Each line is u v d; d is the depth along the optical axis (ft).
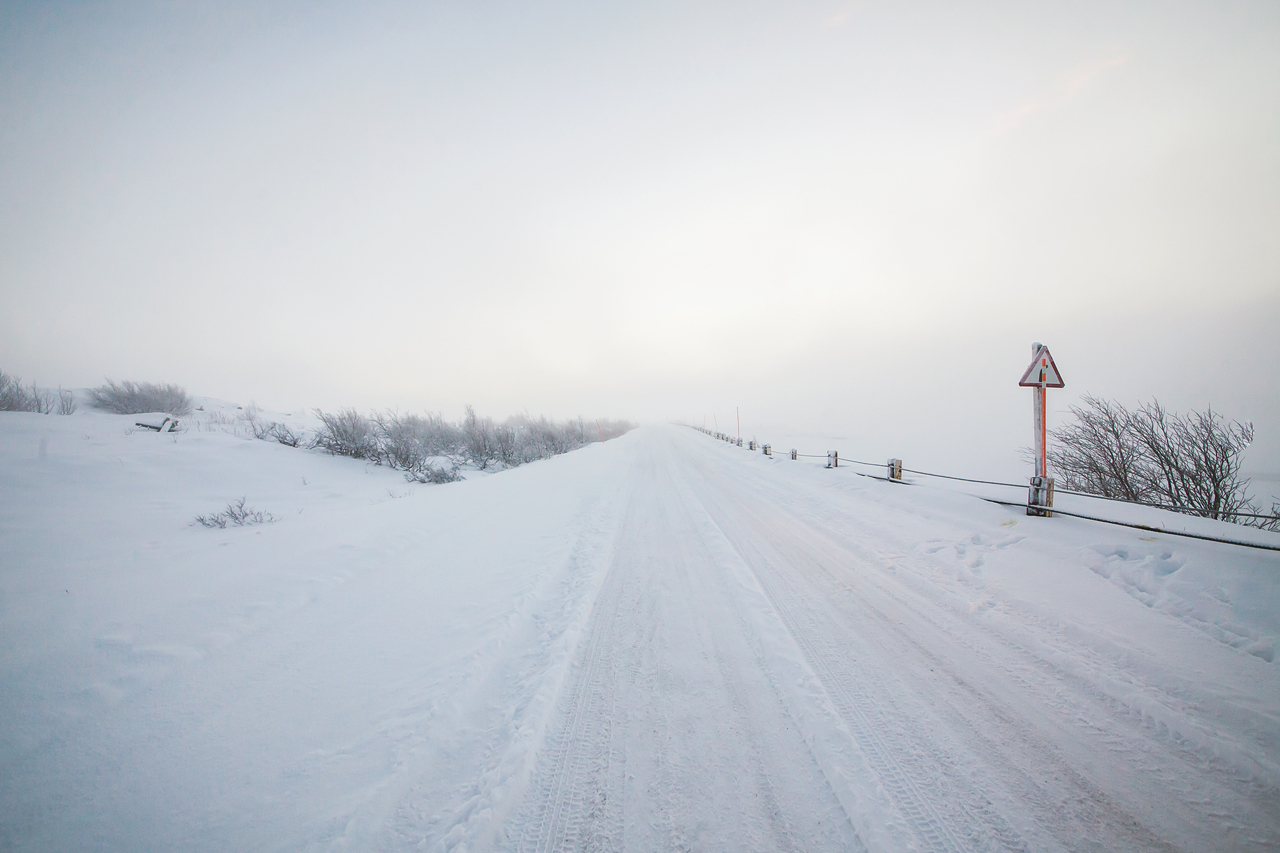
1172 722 8.48
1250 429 25.57
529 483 39.70
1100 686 9.73
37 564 16.58
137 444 39.22
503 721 9.53
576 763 8.41
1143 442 28.63
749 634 12.84
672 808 7.39
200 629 12.48
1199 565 14.28
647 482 41.73
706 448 86.12
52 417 45.01
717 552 20.29
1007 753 8.09
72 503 25.94
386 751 8.57
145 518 25.12
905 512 25.27
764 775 7.97
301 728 9.12
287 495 36.22
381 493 41.04
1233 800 6.90
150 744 8.51
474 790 7.83
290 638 12.54
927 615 13.47
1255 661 9.98
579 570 18.15
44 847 6.44
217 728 9.02
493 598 15.25
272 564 17.26
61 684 9.83
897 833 6.67
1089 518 19.54
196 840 6.72
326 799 7.50
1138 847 6.24
